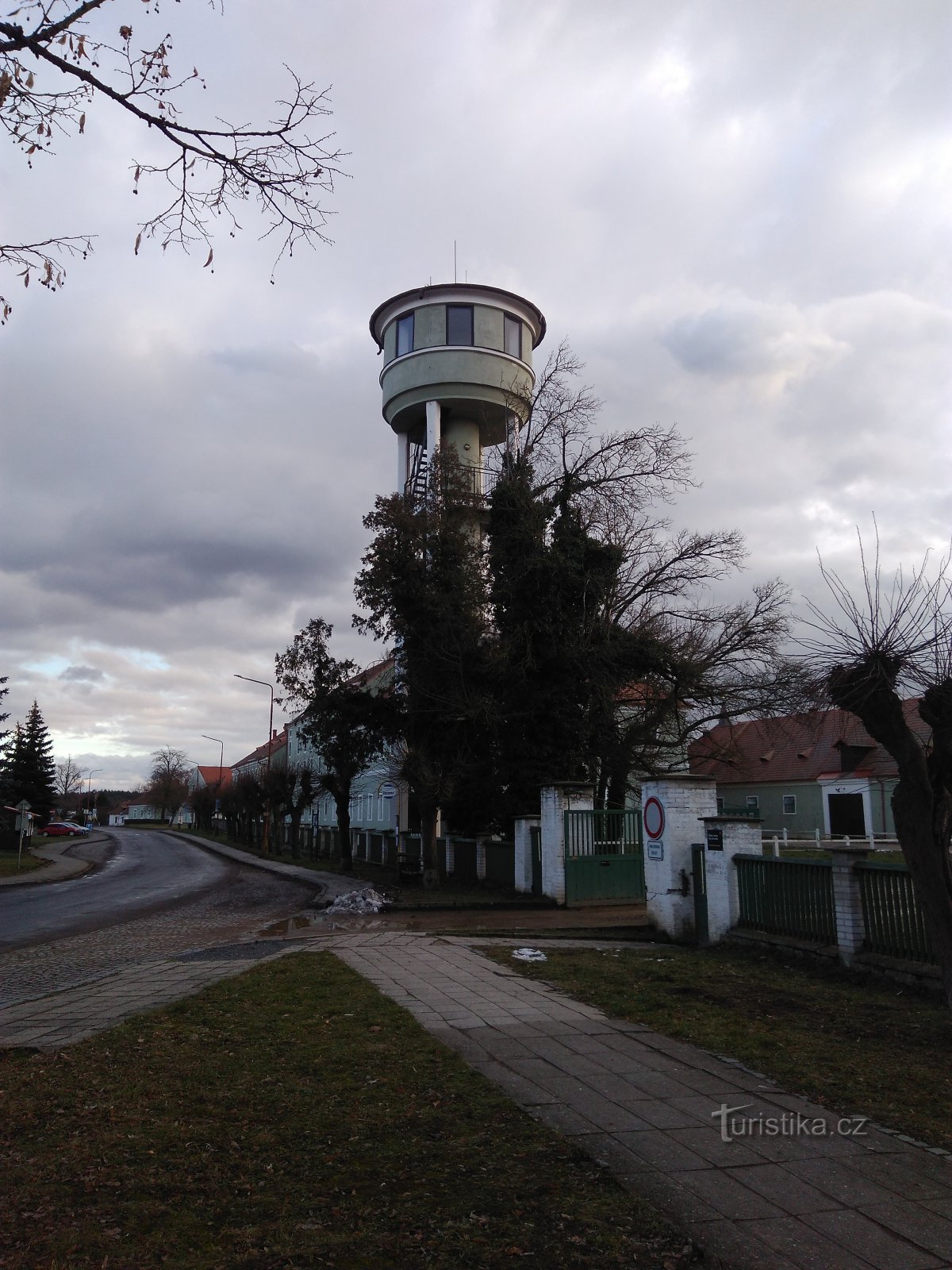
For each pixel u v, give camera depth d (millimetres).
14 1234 3494
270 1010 7609
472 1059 6004
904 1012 7504
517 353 31578
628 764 25234
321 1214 3672
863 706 6691
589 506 25172
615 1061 5977
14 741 68875
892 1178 4121
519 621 23531
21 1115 4898
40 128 5230
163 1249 3371
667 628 26672
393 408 31703
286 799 46344
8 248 5426
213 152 5492
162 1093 5270
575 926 14562
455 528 24906
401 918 16359
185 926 16672
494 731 23594
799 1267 3305
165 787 120750
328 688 28609
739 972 9609
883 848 33469
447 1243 3422
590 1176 4062
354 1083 5453
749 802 53250
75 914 19609
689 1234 3535
